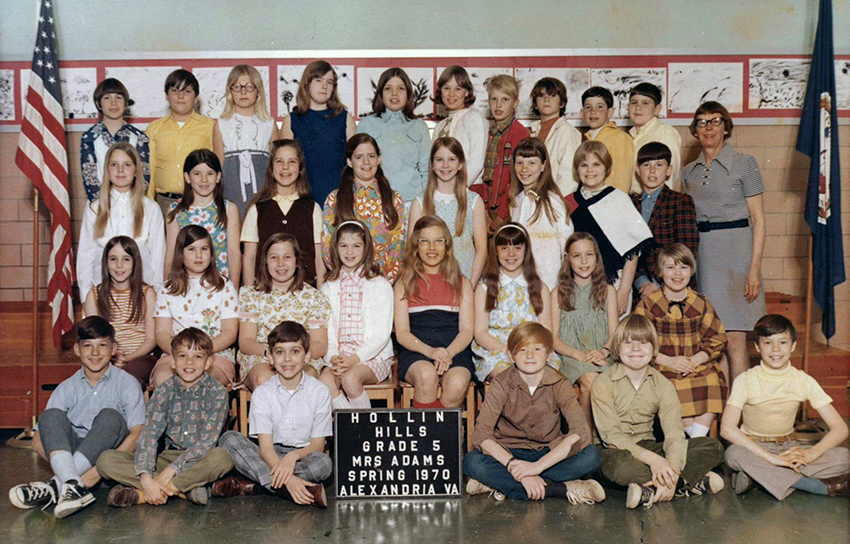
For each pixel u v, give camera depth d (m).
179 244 4.27
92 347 3.91
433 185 4.67
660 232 4.77
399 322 4.35
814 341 5.93
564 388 3.87
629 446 3.83
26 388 4.80
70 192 5.83
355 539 3.27
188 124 4.97
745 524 3.45
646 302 4.34
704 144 4.92
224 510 3.64
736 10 5.99
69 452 3.72
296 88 5.92
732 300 4.86
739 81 6.02
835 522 3.47
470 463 3.80
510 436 3.94
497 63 5.96
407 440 3.80
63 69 5.81
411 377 4.14
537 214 4.61
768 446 4.02
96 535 3.32
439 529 3.39
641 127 5.25
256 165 4.95
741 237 4.85
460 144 4.63
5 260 5.87
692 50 5.98
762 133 6.06
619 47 6.00
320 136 4.90
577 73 5.98
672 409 3.88
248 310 4.29
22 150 4.98
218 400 3.87
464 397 4.23
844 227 6.16
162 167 4.96
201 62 5.86
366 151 4.55
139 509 3.65
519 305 4.39
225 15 5.88
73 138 5.82
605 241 4.70
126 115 5.86
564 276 4.49
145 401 4.04
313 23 5.92
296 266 4.34
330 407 3.87
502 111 5.07
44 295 5.90
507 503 3.73
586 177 4.76
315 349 4.22
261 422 3.79
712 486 3.86
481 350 4.38
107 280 4.40
